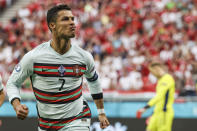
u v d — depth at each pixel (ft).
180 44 147.95
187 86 106.73
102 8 185.47
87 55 43.37
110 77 118.83
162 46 146.51
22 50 148.66
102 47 152.76
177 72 121.70
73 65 42.39
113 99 97.14
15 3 210.18
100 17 178.70
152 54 143.23
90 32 169.07
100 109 47.37
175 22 166.30
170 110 82.64
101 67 130.41
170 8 175.22
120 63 134.82
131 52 142.72
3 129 98.22
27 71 42.04
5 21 202.80
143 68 127.44
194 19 165.68
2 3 207.31
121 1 185.26
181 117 93.40
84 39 162.30
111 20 176.14
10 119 98.22
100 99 46.80
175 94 102.73
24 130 97.35
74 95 42.63
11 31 178.40
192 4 176.76
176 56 136.36
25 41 161.79
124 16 175.11
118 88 116.06
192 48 143.84
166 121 82.38
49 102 42.29
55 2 192.85
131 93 101.50
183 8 174.70
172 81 82.43
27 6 198.90
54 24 41.73
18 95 42.70
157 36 154.30
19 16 188.24
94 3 187.42
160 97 80.59
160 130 82.74
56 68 41.83
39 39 164.86
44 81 41.93
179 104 93.86
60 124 42.60
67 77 42.11
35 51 41.96
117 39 158.10
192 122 92.73
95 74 45.27
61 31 41.24
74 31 41.75
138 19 171.53
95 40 158.10
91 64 43.93
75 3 191.11
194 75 119.96
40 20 182.60
